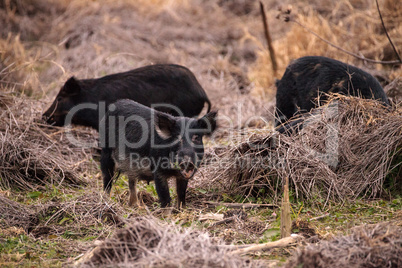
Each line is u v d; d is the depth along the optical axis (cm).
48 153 2142
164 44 3956
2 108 2355
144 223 1254
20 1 4384
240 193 1798
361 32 3256
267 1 4603
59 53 3662
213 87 3153
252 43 4022
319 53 3152
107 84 2252
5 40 3762
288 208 1352
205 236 1225
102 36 3878
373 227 1291
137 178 1733
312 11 3750
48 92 3009
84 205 1600
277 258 1245
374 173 1748
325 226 1480
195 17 4416
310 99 2064
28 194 1873
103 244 1217
